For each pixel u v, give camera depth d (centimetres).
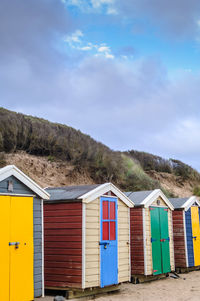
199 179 3334
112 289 1009
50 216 984
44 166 1992
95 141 2844
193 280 1280
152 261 1226
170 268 1329
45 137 2203
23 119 2359
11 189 789
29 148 2073
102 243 978
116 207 1070
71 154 2200
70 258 928
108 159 2392
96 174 2170
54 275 943
